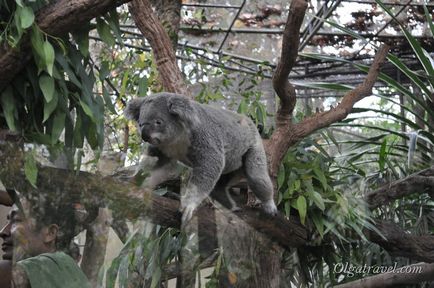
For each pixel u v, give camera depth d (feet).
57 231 8.11
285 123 13.33
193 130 12.10
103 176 9.29
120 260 10.16
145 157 12.49
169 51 13.65
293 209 14.35
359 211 15.21
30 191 8.23
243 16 23.39
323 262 16.70
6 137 9.64
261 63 20.95
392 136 25.04
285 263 15.48
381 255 17.12
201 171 12.06
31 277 7.27
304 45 23.54
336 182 15.49
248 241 13.39
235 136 13.07
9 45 9.55
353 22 23.61
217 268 12.95
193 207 11.57
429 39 23.80
